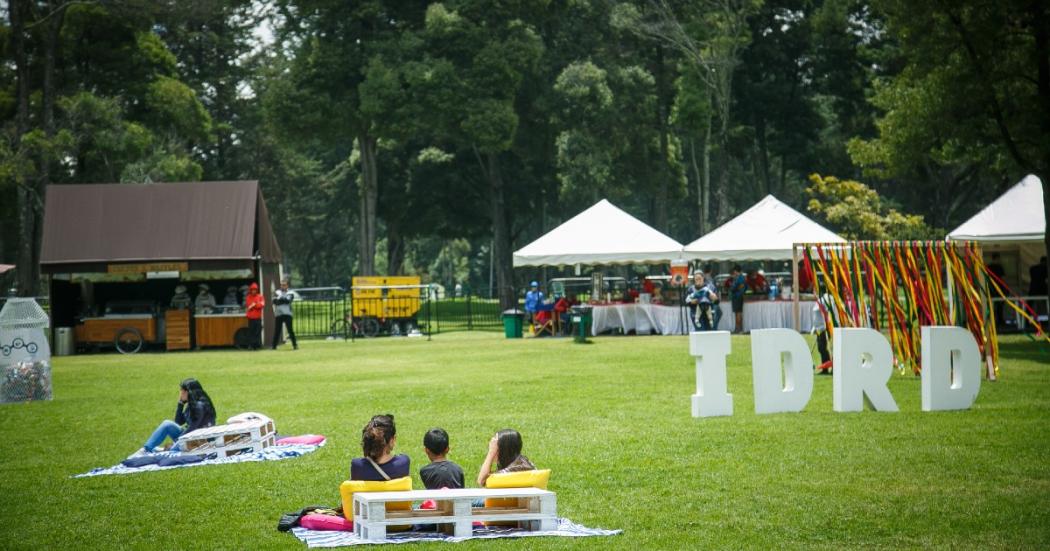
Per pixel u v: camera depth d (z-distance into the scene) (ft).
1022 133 90.17
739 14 189.37
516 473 28.99
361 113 173.88
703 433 44.16
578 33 203.31
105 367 91.30
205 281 122.31
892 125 98.84
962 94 88.58
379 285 136.05
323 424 50.70
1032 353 80.84
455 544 27.20
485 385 66.18
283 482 36.42
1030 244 110.42
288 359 95.66
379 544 27.27
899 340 66.74
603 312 119.34
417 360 90.22
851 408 50.26
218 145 238.68
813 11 217.77
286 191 246.88
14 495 35.40
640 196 274.36
